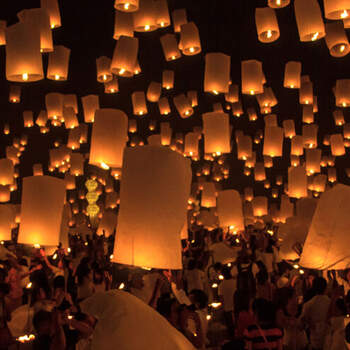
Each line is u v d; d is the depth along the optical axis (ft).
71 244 35.58
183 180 12.78
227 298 24.22
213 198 39.40
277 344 15.29
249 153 42.91
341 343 17.04
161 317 11.89
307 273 22.99
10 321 18.24
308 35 16.21
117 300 11.69
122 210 12.68
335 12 14.24
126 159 12.73
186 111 33.83
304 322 18.84
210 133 20.34
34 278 19.43
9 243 39.75
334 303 17.62
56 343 13.99
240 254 28.27
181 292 20.79
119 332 11.16
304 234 24.62
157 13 20.88
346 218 15.46
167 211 12.47
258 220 52.95
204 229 44.88
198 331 18.45
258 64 21.57
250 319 18.02
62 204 16.28
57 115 31.17
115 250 12.68
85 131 47.32
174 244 12.57
